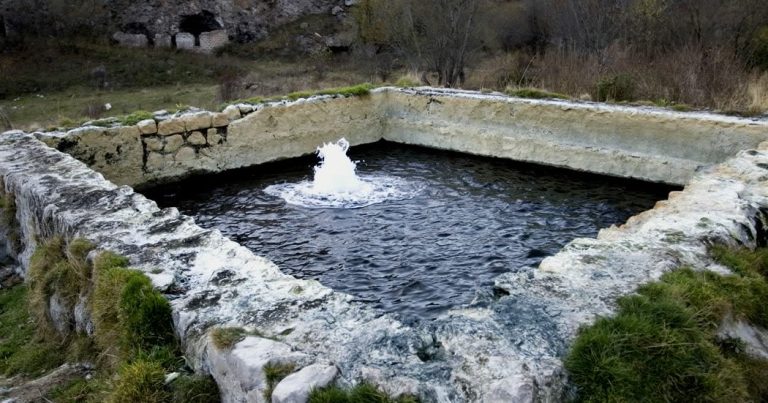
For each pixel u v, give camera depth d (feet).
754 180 17.62
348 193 27.71
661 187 27.55
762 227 15.05
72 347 13.41
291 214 25.20
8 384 12.86
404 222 23.95
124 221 14.76
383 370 8.81
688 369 8.95
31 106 57.98
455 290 18.13
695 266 12.16
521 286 11.25
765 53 45.29
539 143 31.35
